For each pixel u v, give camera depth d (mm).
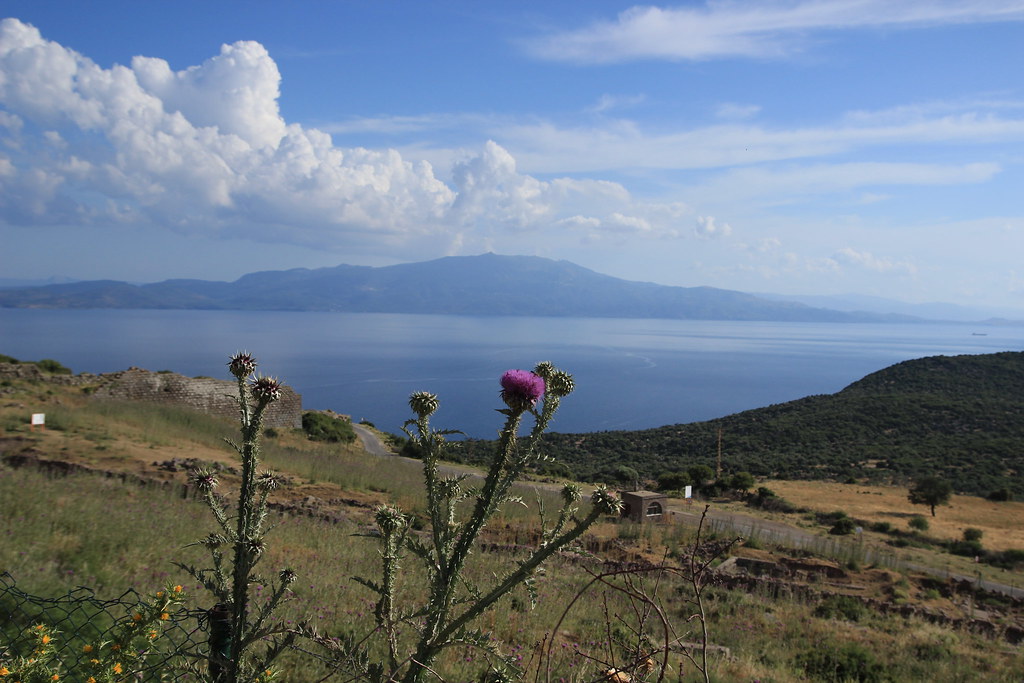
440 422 159500
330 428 41594
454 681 4688
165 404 31484
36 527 7129
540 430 2613
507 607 7020
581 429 182250
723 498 36750
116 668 2789
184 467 14594
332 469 19188
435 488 2617
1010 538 28172
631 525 17438
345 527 11250
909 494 37375
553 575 8969
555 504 15031
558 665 5141
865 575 15680
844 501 37719
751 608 10539
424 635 2506
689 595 10789
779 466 58375
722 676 6676
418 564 8430
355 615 5852
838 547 18078
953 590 15539
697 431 83062
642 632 3094
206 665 3549
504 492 2576
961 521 32656
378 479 18859
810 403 92188
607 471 48438
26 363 33000
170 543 7543
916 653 9320
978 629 11836
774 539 18922
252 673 2779
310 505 13742
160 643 4129
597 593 8648
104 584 5734
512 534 12266
